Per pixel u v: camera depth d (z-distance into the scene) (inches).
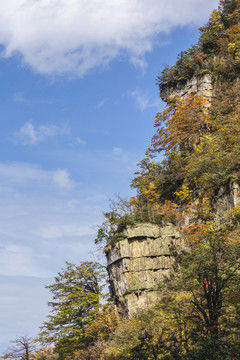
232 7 3678.6
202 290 1153.4
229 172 2208.4
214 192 2249.0
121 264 2075.5
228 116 2755.9
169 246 2228.1
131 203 2454.5
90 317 1950.1
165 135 3080.7
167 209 2436.0
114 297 2114.9
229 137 2507.4
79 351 1833.2
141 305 1982.0
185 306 1197.7
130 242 2119.8
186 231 2208.4
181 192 2465.6
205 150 2573.8
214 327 1000.2
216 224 2117.4
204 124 2920.8
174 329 1193.4
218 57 3348.9
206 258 1140.5
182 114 2960.1
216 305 1068.5
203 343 952.3
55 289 2085.4
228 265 1135.0
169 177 2770.7
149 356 1056.8
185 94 3339.1
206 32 3523.6
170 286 1669.5
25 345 1990.7
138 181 3056.1
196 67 3344.0
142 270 2079.2
